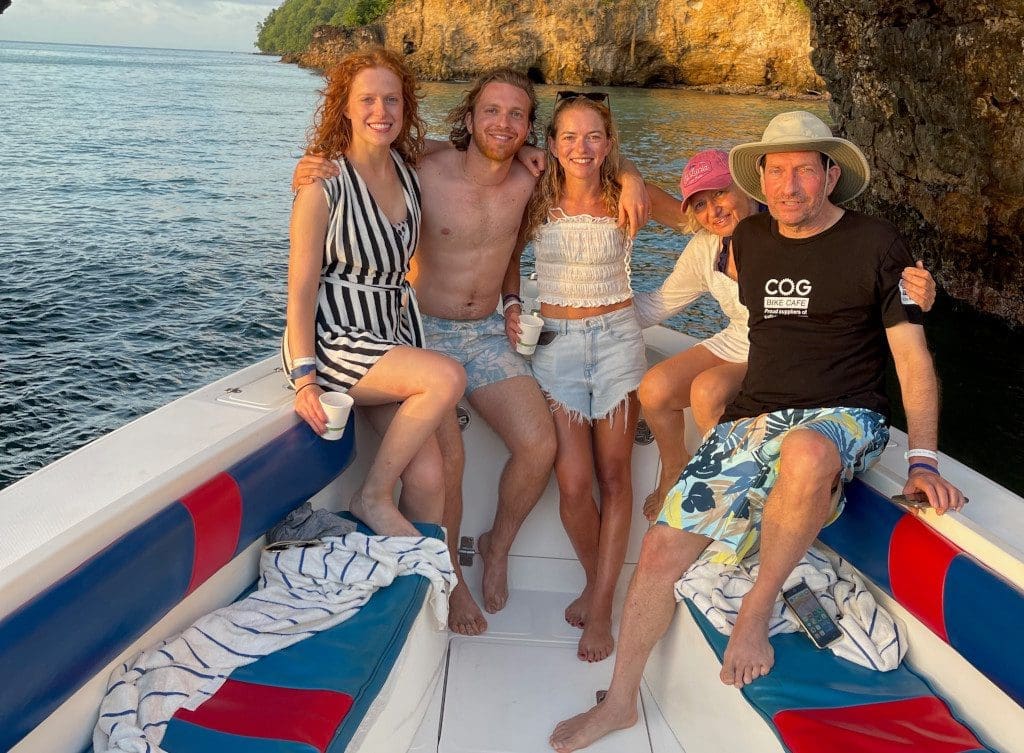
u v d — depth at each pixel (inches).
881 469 81.7
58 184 770.2
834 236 80.1
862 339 80.7
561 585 112.1
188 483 69.3
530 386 103.7
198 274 507.2
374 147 91.4
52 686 53.7
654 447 111.6
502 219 104.0
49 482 68.9
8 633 51.0
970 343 427.2
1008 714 65.1
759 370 84.0
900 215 524.7
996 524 72.1
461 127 102.7
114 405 339.6
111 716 62.4
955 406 355.3
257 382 92.4
